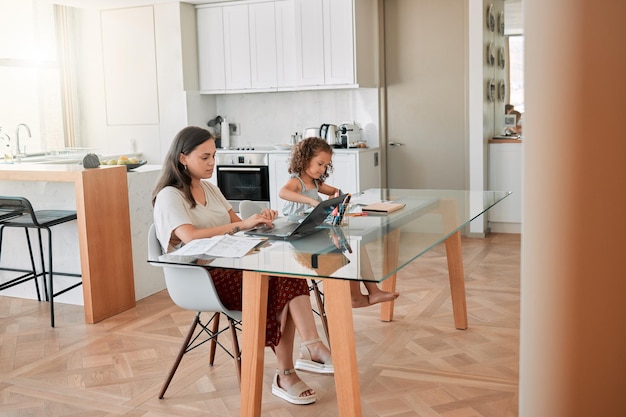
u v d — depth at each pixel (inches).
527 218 31.4
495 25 277.9
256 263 94.5
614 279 30.4
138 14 283.9
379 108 278.2
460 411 110.5
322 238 112.2
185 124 283.1
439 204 148.3
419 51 273.3
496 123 286.4
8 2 283.1
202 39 286.4
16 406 119.6
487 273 206.7
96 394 124.0
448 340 146.4
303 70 267.4
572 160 30.2
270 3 272.5
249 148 287.9
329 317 94.0
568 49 29.7
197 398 120.6
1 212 165.5
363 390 120.7
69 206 184.4
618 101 29.5
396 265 90.0
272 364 136.7
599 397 31.2
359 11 259.4
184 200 120.9
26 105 296.0
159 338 155.7
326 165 152.8
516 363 131.4
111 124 297.7
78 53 304.8
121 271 178.2
